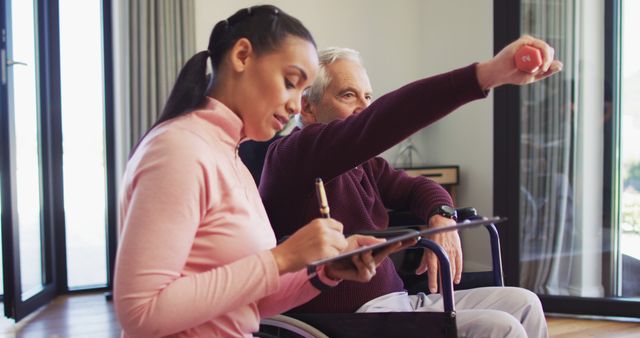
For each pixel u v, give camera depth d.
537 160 3.23
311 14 4.23
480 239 3.99
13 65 3.10
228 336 0.98
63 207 3.76
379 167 1.69
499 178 3.20
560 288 3.27
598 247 3.20
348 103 1.59
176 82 1.01
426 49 4.45
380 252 0.95
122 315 0.83
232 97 1.01
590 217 3.21
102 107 3.85
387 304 1.44
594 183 3.18
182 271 0.91
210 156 0.92
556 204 3.25
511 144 3.16
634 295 3.13
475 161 4.03
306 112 1.65
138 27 3.62
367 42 4.41
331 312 1.42
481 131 3.96
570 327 2.99
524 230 3.24
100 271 4.01
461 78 1.01
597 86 3.13
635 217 3.10
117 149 3.79
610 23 3.07
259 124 1.02
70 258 3.97
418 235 0.85
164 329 0.83
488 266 3.92
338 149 1.18
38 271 3.61
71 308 3.50
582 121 3.18
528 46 0.96
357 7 4.36
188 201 0.86
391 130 1.09
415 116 1.06
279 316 1.24
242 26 0.99
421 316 1.16
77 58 3.79
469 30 4.00
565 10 3.16
